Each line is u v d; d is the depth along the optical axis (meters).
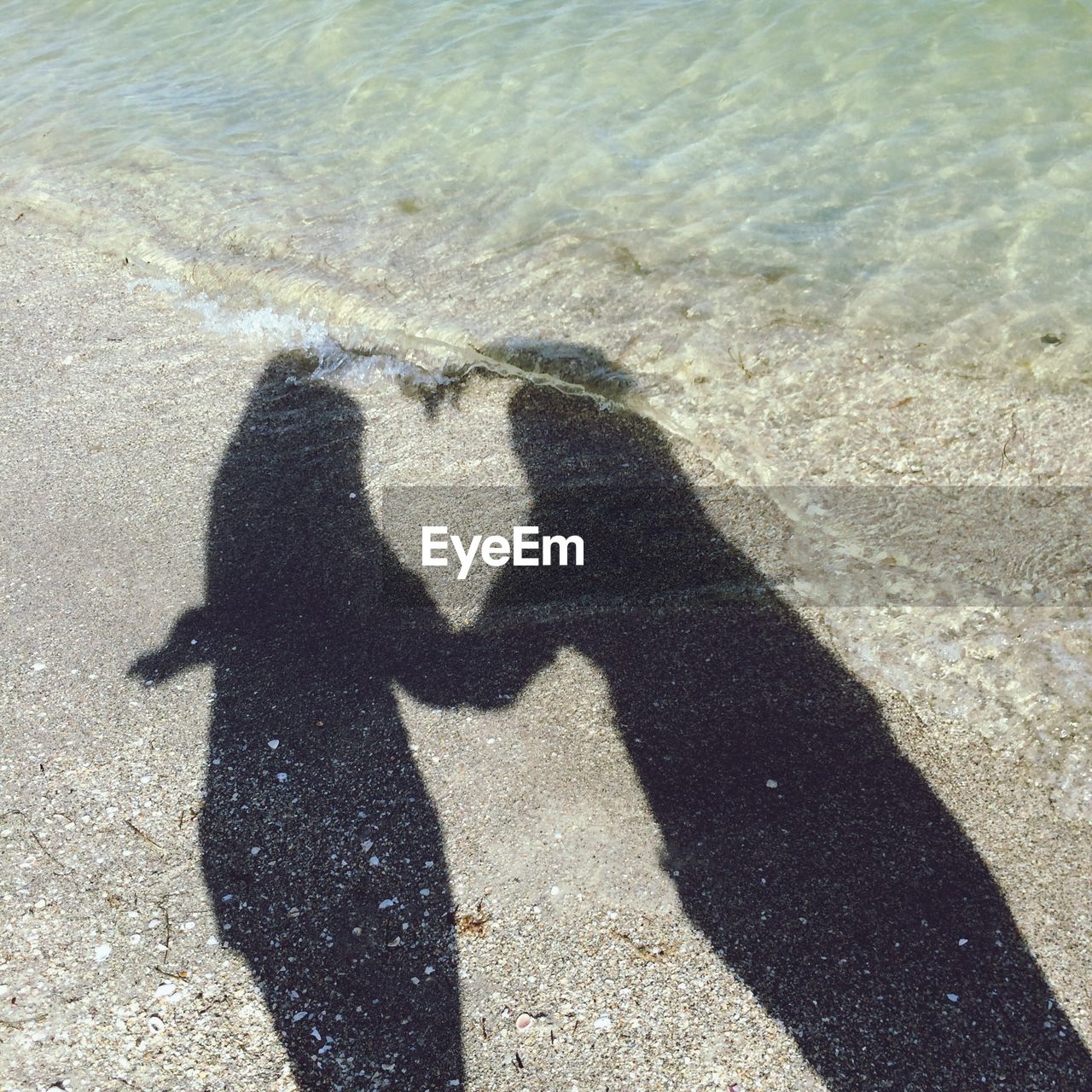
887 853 2.06
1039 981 1.90
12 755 2.29
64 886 2.08
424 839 2.13
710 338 3.05
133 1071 1.87
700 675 2.36
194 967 1.98
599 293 3.27
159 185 4.15
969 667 2.30
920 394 2.80
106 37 5.52
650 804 2.16
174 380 3.24
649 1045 1.86
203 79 4.91
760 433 2.80
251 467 2.93
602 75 4.21
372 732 2.30
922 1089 1.80
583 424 2.93
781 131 3.72
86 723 2.35
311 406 3.11
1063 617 2.33
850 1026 1.87
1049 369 2.79
